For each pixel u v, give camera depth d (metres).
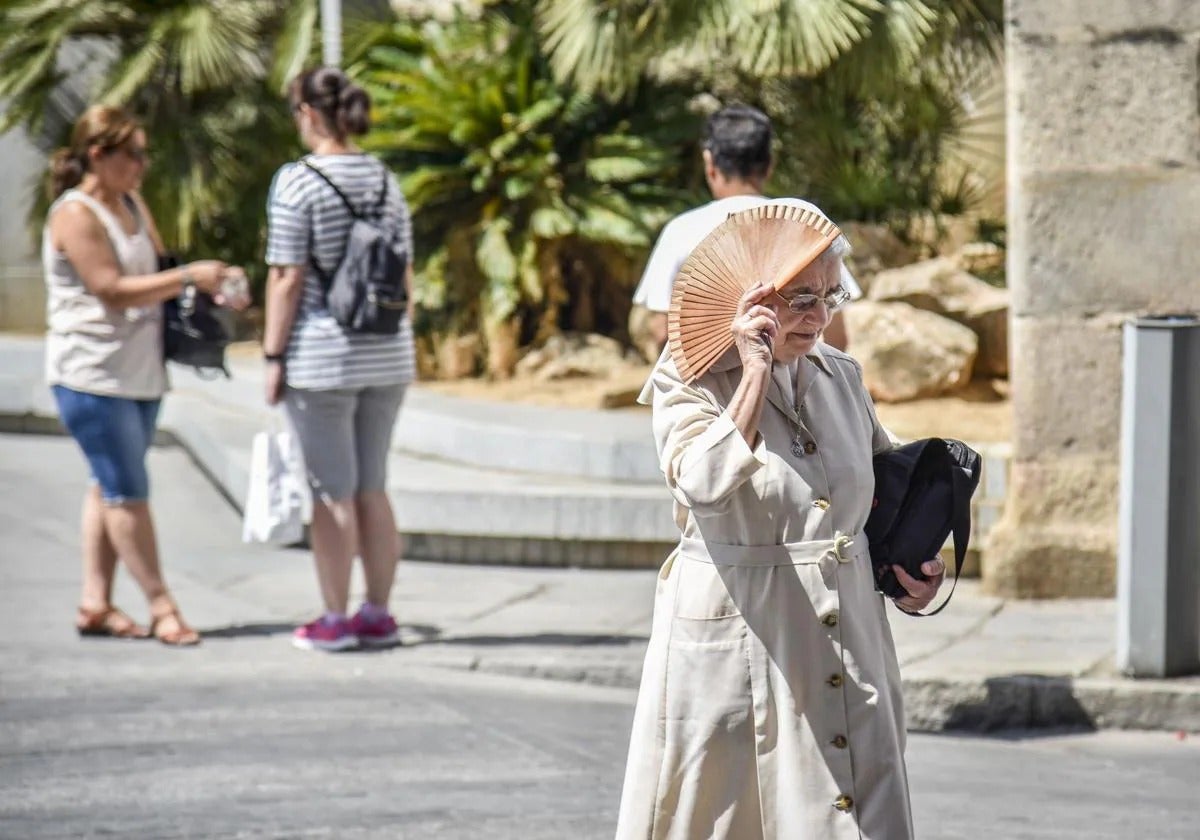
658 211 16.92
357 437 10.52
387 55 18.38
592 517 12.54
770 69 14.77
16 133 20.72
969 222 18.33
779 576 5.19
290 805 7.96
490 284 16.44
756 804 5.21
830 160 17.84
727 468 5.03
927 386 14.37
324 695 9.79
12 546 13.38
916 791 8.38
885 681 5.29
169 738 8.98
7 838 7.53
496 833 7.58
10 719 9.27
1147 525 9.41
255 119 19.62
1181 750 9.09
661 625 5.35
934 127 18.17
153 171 19.17
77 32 19.88
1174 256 11.09
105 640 10.88
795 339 5.20
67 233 10.30
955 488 5.48
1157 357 9.33
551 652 10.48
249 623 11.28
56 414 17.59
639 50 15.32
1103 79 11.05
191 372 17.42
